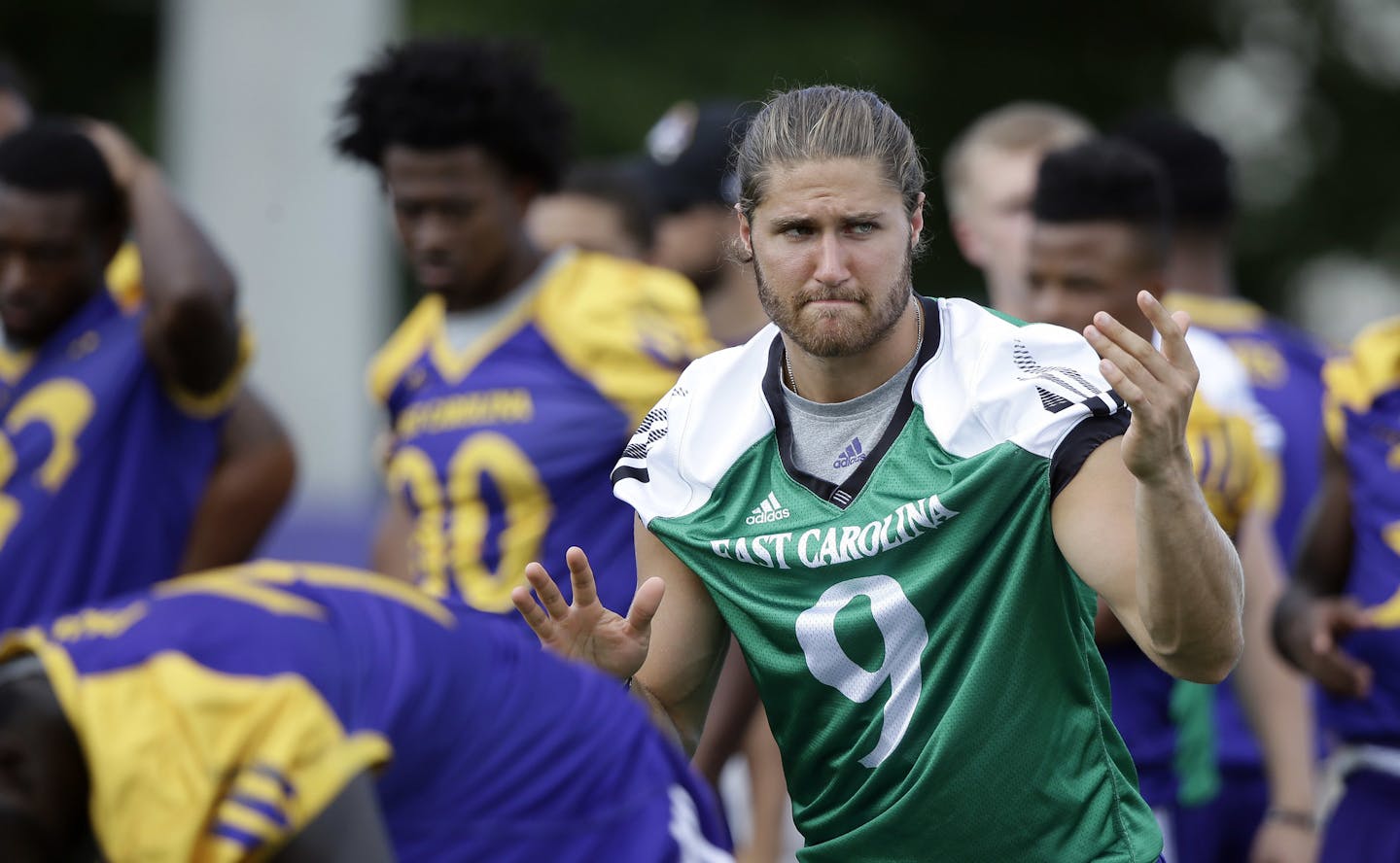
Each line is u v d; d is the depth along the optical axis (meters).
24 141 16.52
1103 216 15.90
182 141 43.47
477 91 17.11
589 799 9.96
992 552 10.84
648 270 17.92
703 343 17.47
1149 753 16.34
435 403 17.55
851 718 11.27
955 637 10.93
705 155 21.42
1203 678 10.29
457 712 9.63
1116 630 16.14
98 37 67.38
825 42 61.12
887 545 10.95
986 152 20.30
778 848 18.92
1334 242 71.44
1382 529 17.00
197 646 8.88
